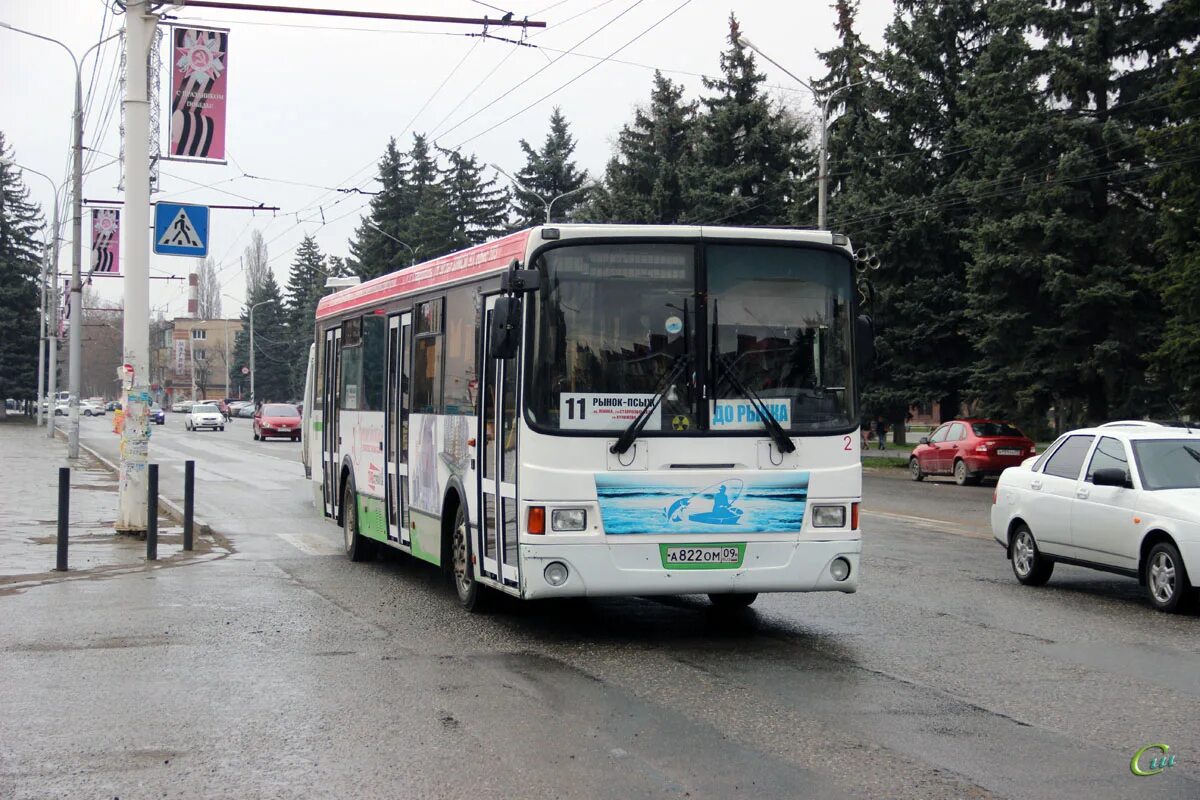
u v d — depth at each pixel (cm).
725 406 901
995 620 1052
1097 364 2997
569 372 882
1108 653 902
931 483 3284
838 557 917
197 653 881
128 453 1652
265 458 3953
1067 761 609
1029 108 3156
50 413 5106
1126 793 557
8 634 955
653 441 887
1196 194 2539
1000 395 3281
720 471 895
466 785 564
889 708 720
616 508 879
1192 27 2945
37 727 671
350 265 7069
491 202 6531
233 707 717
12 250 7475
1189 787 567
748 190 4597
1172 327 2652
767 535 902
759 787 562
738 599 1100
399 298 1264
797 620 1041
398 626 998
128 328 1633
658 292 901
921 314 3669
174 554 1492
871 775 582
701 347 900
